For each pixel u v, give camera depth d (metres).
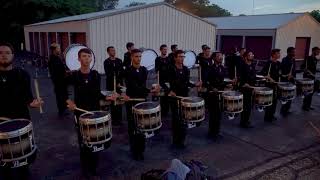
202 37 18.59
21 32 32.16
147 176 4.02
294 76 7.99
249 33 22.58
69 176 4.66
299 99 10.30
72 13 33.03
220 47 25.47
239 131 6.89
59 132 6.74
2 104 3.82
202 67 6.91
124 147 5.84
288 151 5.77
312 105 9.54
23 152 3.49
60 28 18.06
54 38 19.83
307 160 5.38
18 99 3.92
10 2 31.06
